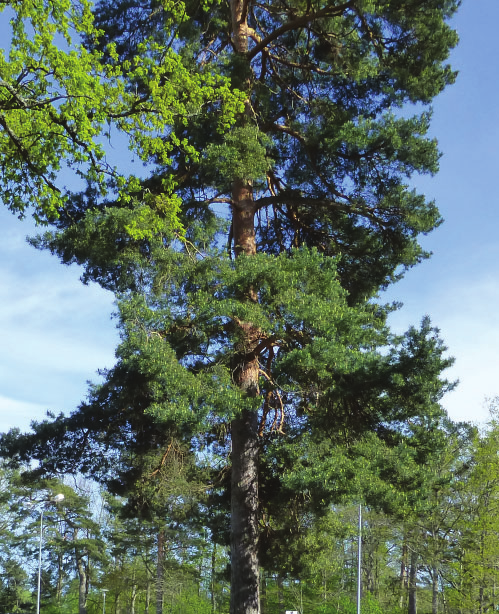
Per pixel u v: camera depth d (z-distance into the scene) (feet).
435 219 61.36
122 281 57.36
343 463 49.16
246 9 68.33
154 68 38.96
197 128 58.80
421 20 61.77
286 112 67.87
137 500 65.10
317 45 67.41
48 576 216.33
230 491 66.13
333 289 53.21
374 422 54.90
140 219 42.47
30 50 33.94
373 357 51.78
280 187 69.72
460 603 113.09
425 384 51.24
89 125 35.04
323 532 67.77
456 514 118.11
